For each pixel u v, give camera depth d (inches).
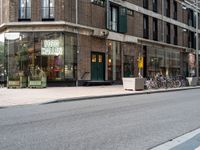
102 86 1176.8
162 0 1672.0
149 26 1551.4
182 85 1307.8
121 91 960.9
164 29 1689.2
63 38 1092.5
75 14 1136.8
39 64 1091.9
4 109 560.4
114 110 535.2
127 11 1392.7
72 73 1123.9
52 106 606.5
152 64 1563.7
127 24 1390.3
